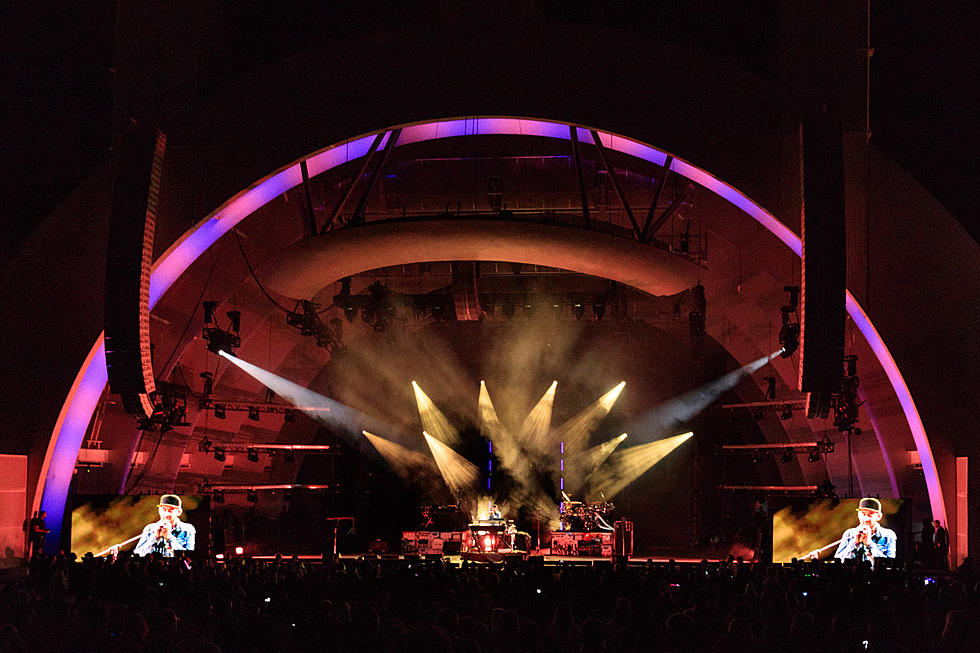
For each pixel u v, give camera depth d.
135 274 20.69
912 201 24.97
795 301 27.23
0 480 23.41
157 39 25.66
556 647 8.32
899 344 24.89
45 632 9.68
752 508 39.59
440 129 26.16
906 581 17.38
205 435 35.25
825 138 21.45
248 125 25.28
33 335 24.56
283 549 36.91
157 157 21.42
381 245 23.61
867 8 25.09
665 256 24.53
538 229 22.91
